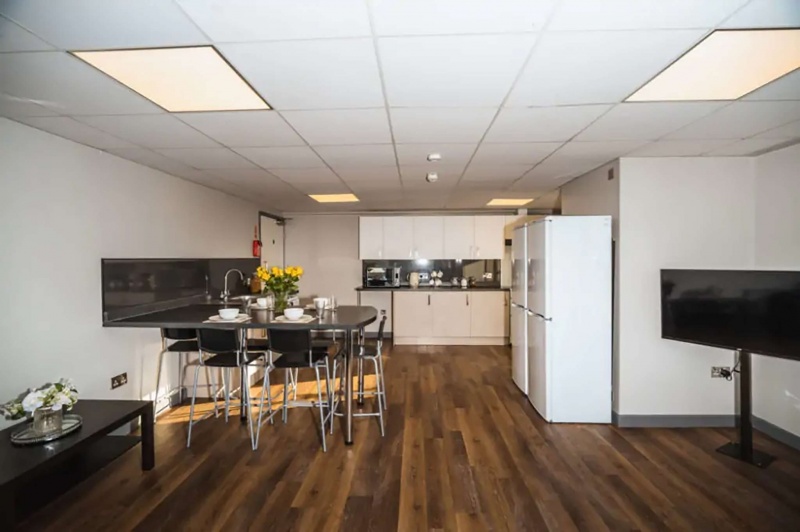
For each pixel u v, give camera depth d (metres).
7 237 2.40
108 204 3.19
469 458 2.93
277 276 3.62
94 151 3.06
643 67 1.82
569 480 2.64
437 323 6.77
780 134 2.78
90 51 1.66
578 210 4.28
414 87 2.02
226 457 2.94
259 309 3.91
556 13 1.42
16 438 2.15
